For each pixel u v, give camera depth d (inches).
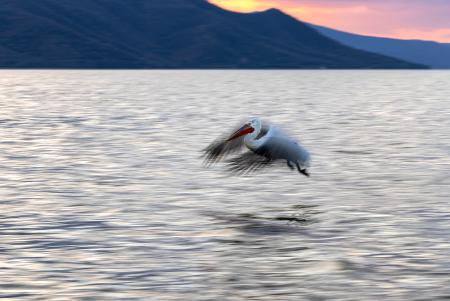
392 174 984.3
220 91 4286.4
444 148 1278.3
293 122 1905.8
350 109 2487.7
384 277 516.7
